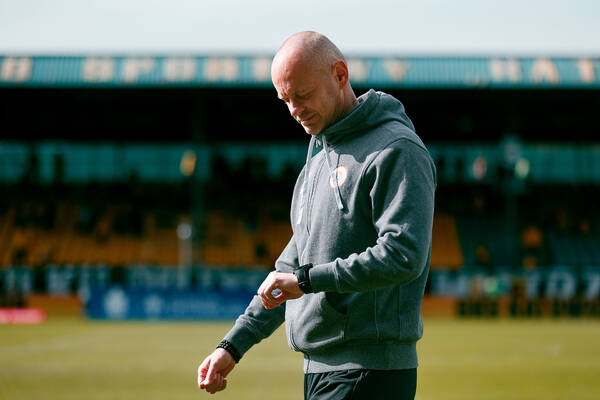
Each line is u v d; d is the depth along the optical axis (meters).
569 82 36.75
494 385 13.09
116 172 51.09
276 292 3.63
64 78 36.88
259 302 3.95
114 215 47.59
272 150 51.62
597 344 21.86
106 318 34.16
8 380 13.59
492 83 36.78
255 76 37.00
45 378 13.87
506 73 36.84
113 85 36.91
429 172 3.40
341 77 3.51
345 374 3.52
